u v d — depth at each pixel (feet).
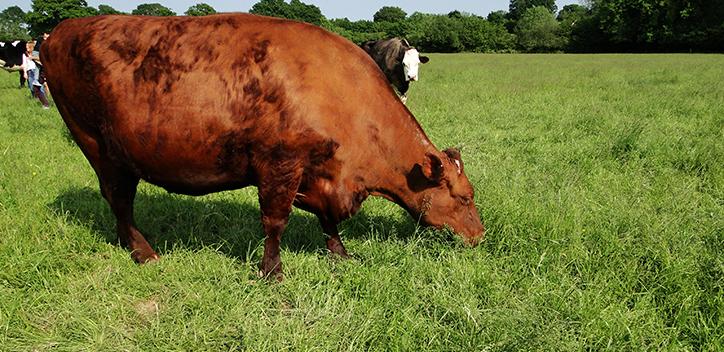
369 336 10.69
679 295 11.53
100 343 10.50
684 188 18.67
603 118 31.86
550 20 263.49
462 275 12.57
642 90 49.34
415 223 15.39
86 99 12.82
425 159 12.84
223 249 14.83
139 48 12.17
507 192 17.08
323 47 12.29
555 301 11.55
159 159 12.43
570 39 241.96
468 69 91.97
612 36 222.89
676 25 201.67
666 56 151.33
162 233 16.16
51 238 14.74
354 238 15.93
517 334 10.14
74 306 11.55
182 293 12.36
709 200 18.03
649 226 14.52
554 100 42.63
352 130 12.35
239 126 11.77
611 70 82.43
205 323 11.13
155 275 13.19
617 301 11.87
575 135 28.60
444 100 43.73
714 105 36.63
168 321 11.31
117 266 13.66
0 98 45.83
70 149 25.98
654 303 11.62
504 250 14.42
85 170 22.03
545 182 19.39
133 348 10.47
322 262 13.85
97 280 12.82
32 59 38.68
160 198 18.81
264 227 12.94
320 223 15.24
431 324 10.95
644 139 24.81
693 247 13.42
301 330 10.71
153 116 11.99
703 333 10.48
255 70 11.71
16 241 14.17
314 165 12.31
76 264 13.69
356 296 12.23
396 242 14.23
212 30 12.12
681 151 23.30
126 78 12.12
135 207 17.72
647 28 206.08
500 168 21.08
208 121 11.80
